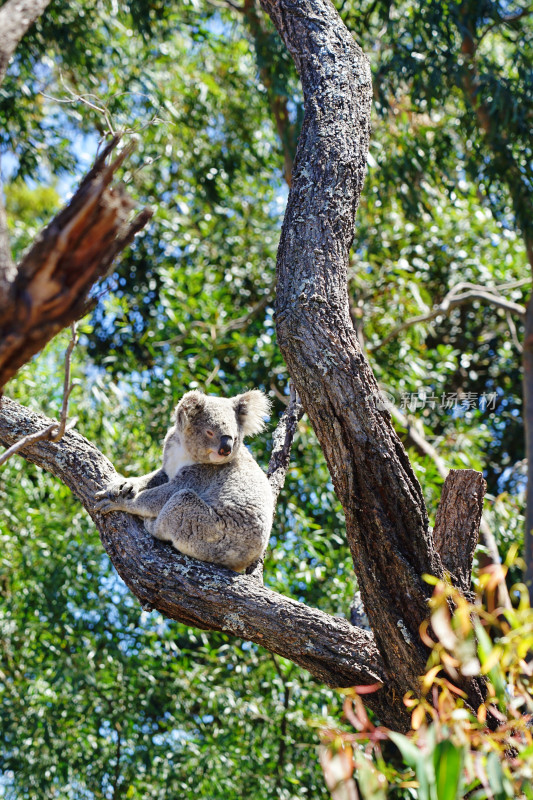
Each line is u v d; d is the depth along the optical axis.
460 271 11.01
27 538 8.31
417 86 9.11
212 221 10.91
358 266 10.01
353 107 4.40
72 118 11.26
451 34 9.20
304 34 4.67
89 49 10.58
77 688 7.74
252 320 10.30
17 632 8.23
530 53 10.10
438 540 4.56
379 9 9.16
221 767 7.53
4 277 2.26
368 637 4.29
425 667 3.88
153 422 9.16
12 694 8.07
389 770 2.85
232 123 11.73
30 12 2.85
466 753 2.59
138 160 10.90
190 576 4.38
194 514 4.91
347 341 3.82
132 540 4.59
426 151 9.73
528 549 8.38
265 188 11.30
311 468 8.91
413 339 9.95
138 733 7.88
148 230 11.23
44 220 10.73
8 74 10.52
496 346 11.51
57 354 9.31
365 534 3.87
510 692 3.09
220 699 7.70
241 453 5.45
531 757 2.66
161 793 7.68
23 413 4.90
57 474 4.86
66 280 2.21
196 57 11.94
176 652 8.55
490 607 3.11
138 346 11.27
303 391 3.82
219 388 9.46
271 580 7.89
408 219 10.00
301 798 7.49
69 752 7.72
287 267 3.99
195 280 9.73
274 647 4.29
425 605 3.88
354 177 4.22
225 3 11.09
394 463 3.80
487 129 9.48
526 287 10.85
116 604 8.09
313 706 7.77
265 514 5.18
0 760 7.79
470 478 4.57
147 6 9.96
